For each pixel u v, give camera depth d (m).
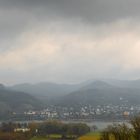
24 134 176.00
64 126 178.12
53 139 160.88
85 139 96.69
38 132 182.62
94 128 169.25
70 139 155.62
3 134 171.50
